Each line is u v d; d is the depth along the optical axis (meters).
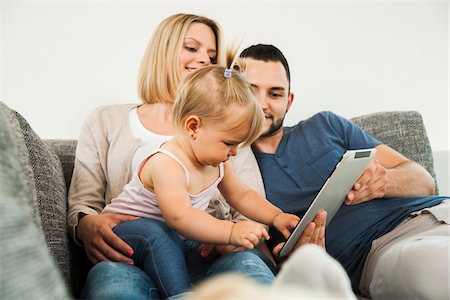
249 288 0.29
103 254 0.97
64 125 1.84
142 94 1.39
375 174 1.25
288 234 1.07
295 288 0.31
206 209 1.20
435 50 2.03
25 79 1.82
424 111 2.03
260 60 1.45
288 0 1.96
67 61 1.84
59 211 0.98
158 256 0.87
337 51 1.98
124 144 1.23
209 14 1.92
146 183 1.03
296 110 1.96
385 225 1.23
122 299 0.70
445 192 1.79
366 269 1.18
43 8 1.83
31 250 0.40
